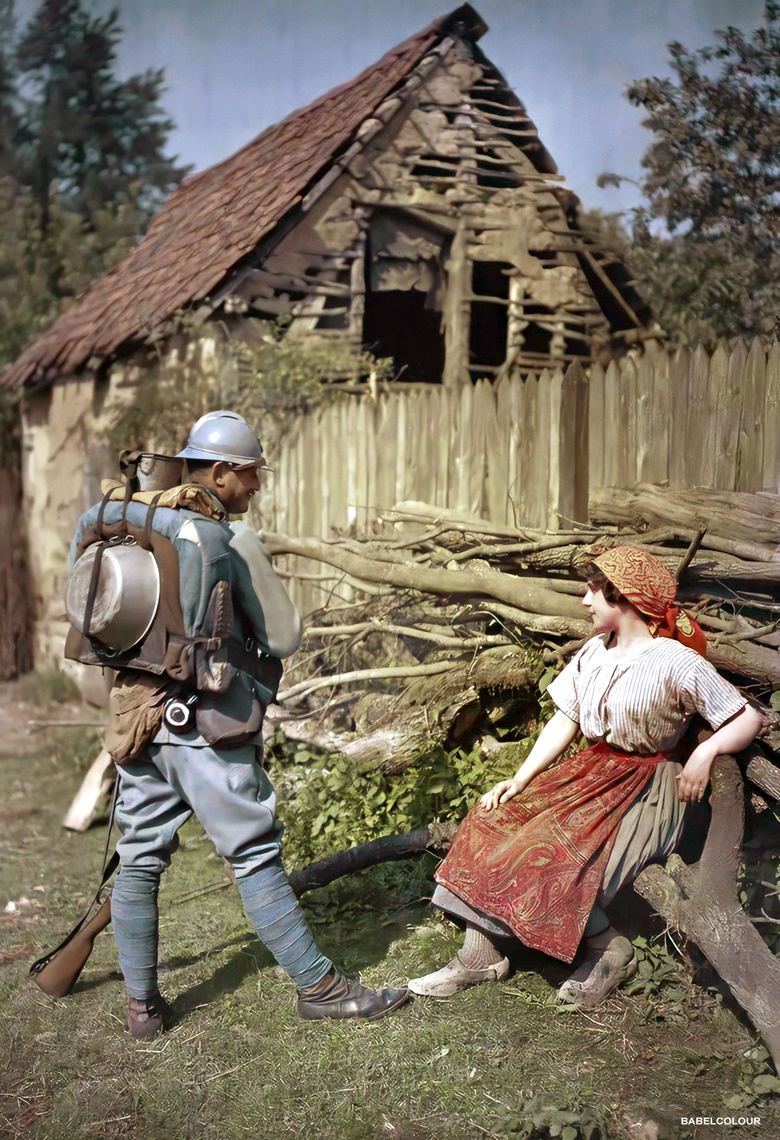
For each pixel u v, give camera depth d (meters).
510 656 3.74
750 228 4.57
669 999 2.68
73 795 5.04
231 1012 2.77
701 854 2.72
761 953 2.38
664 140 4.39
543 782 2.80
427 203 6.43
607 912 2.88
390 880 3.48
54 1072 2.54
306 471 5.62
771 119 4.20
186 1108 2.37
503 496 4.46
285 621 2.66
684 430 3.70
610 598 2.66
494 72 6.38
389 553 4.54
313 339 6.29
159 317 6.30
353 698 4.50
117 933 2.65
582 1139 2.16
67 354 7.57
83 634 2.52
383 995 2.70
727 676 3.21
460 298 6.61
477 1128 2.23
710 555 3.40
